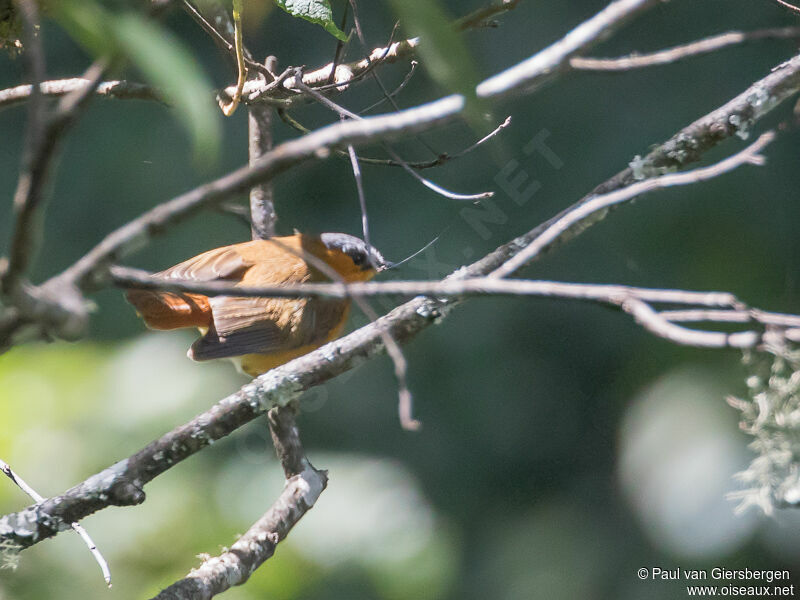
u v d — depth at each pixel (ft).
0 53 36.29
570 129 38.09
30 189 6.58
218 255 25.27
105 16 6.19
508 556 40.91
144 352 35.09
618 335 42.83
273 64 18.69
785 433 12.64
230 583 15.58
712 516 36.73
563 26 38.24
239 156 41.06
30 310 7.00
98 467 31.42
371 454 42.42
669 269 39.11
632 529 39.55
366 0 36.17
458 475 42.47
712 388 39.09
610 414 42.68
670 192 38.81
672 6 38.58
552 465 42.83
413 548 36.65
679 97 38.29
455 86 6.46
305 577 32.58
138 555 28.96
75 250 42.27
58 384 32.73
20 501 29.14
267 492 33.42
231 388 35.06
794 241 38.09
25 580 27.02
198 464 33.78
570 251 39.27
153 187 41.86
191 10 16.96
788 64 14.99
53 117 6.49
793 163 37.78
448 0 37.78
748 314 8.30
